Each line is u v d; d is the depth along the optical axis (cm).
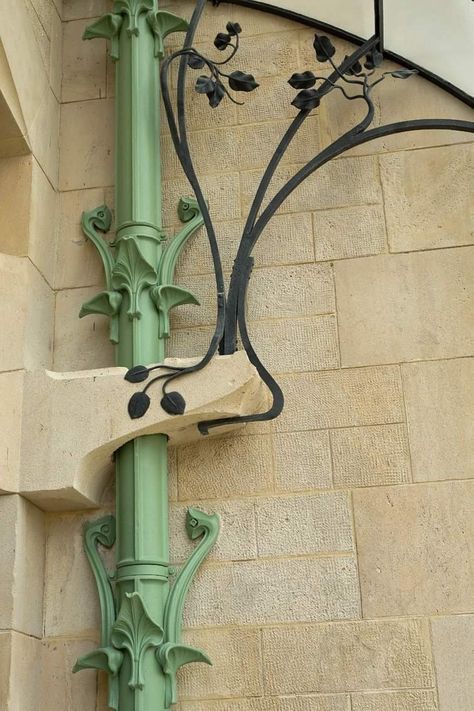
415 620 395
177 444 432
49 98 481
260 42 497
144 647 387
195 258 463
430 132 466
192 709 394
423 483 412
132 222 449
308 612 402
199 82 438
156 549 404
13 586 389
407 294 441
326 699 389
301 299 448
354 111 477
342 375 434
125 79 473
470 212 450
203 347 447
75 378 417
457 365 427
